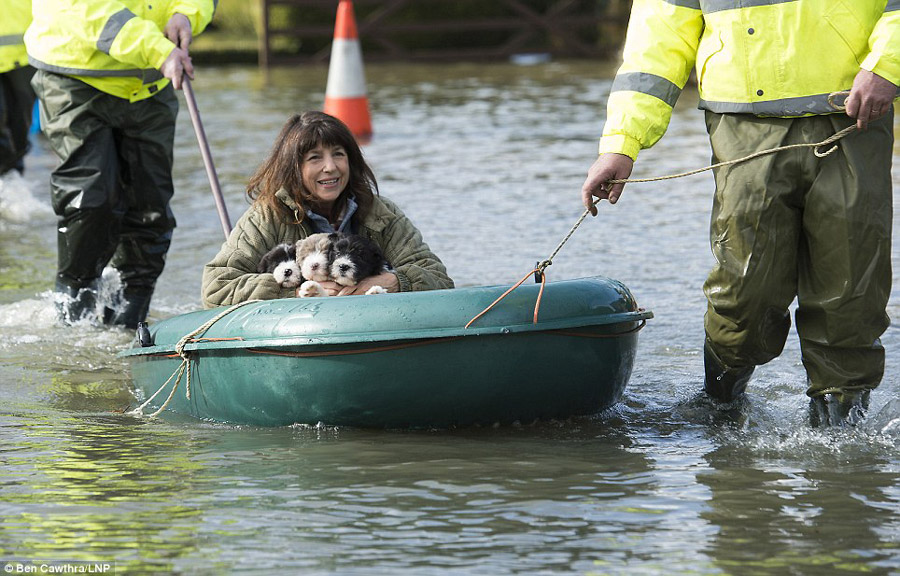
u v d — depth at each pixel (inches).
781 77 361.7
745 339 385.7
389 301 369.1
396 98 1525.6
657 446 363.3
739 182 369.7
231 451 357.7
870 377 380.8
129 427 390.6
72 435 379.6
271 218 429.1
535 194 844.6
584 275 604.1
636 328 397.4
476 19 2284.7
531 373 369.1
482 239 697.6
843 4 357.1
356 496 313.7
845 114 362.6
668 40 382.9
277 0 2057.1
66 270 541.0
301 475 332.2
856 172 361.1
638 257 645.3
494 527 291.0
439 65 2089.1
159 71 531.5
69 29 514.3
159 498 313.9
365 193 436.8
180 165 983.6
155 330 427.8
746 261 372.5
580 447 361.7
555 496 313.6
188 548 278.7
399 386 365.1
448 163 992.2
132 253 553.6
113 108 527.2
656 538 283.4
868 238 364.5
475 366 364.2
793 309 529.0
